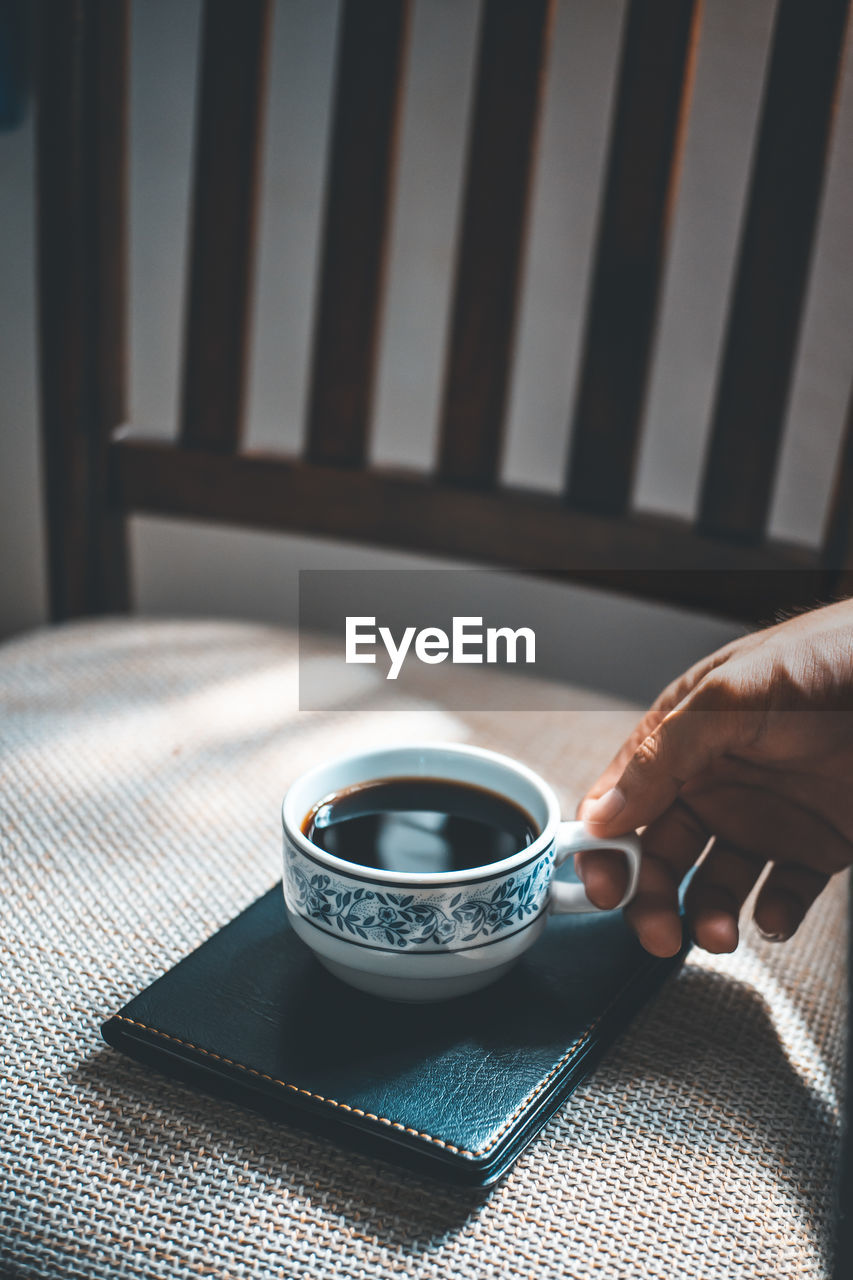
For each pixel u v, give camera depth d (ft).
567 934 1.85
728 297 2.97
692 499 3.20
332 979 1.76
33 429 3.66
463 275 2.59
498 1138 1.59
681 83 2.42
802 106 2.36
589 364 2.58
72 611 2.91
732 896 1.88
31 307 3.50
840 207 2.80
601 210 2.51
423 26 2.91
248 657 2.54
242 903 1.91
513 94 2.49
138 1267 1.54
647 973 1.81
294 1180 1.60
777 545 2.56
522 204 2.53
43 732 2.25
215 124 2.61
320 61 3.01
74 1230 1.56
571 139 2.93
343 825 1.78
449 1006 1.73
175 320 3.38
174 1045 1.67
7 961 1.81
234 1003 1.72
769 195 2.42
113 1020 1.69
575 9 2.81
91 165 2.68
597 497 2.63
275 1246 1.55
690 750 1.76
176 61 3.10
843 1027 1.86
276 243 3.22
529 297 3.13
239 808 2.09
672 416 3.14
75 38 2.61
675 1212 1.60
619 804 1.77
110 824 2.04
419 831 1.77
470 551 2.72
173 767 2.18
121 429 2.85
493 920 1.66
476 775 1.86
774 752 1.87
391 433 3.37
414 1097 1.62
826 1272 1.62
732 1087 1.73
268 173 3.15
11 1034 1.72
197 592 3.78
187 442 2.79
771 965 1.90
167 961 1.82
